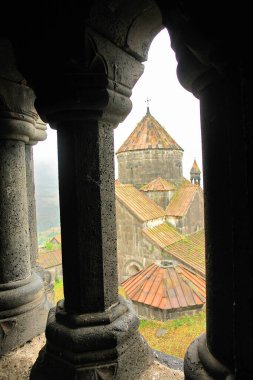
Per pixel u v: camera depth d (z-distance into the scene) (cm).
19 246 275
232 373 129
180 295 982
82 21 165
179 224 1792
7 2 178
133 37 191
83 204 196
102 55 177
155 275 1116
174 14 120
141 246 1636
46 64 181
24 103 262
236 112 110
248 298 112
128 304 229
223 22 104
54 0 169
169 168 2061
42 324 285
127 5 169
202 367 142
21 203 277
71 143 194
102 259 201
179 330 782
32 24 179
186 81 139
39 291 289
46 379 199
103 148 198
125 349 198
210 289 139
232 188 114
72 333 193
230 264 129
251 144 104
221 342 135
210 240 136
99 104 184
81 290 201
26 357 250
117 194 1744
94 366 190
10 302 259
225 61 110
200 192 1970
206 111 133
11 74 246
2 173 262
